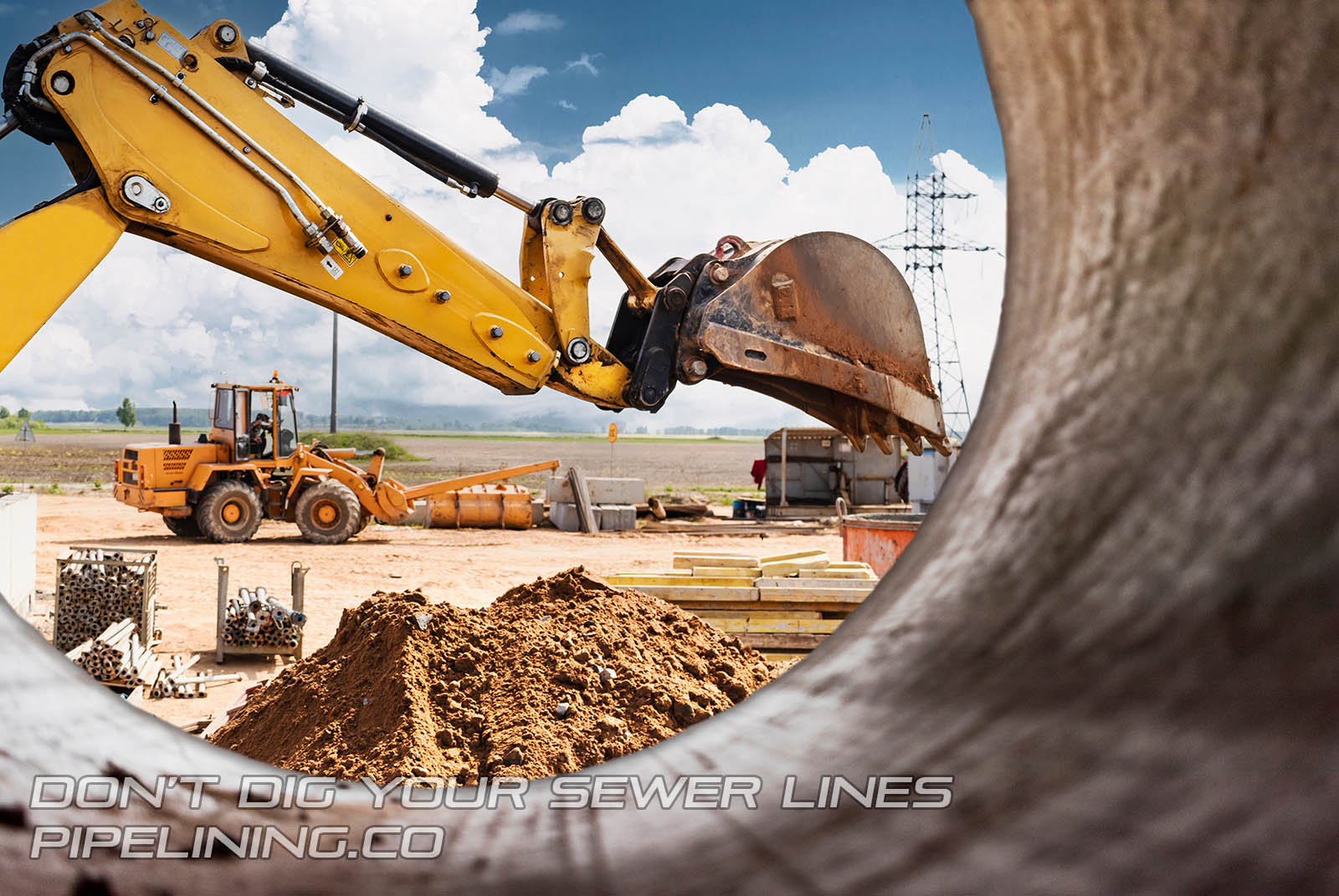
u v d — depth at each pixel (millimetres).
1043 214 980
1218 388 652
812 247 7527
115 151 6633
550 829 720
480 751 4535
